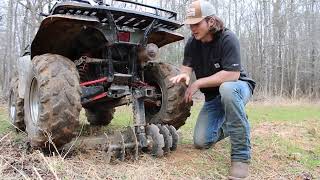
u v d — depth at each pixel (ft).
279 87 106.93
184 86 12.00
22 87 12.98
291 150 12.89
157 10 11.69
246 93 10.28
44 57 10.37
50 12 11.62
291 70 109.70
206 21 10.02
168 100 11.91
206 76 11.03
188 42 11.23
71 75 9.98
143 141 10.16
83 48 12.56
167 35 12.23
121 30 10.88
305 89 107.86
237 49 10.10
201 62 11.03
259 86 97.91
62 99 9.62
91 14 10.74
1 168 8.38
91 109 16.05
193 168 9.97
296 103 55.72
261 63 102.06
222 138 12.25
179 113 12.01
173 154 11.11
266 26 99.45
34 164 9.25
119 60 11.82
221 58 10.35
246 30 116.98
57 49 12.53
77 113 9.84
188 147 12.24
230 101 9.55
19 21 81.10
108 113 16.51
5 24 75.31
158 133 10.30
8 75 60.44
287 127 19.17
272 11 107.04
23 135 13.47
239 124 9.56
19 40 76.38
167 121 12.06
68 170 8.80
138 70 12.23
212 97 11.51
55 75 9.81
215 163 10.61
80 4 10.09
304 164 11.27
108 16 10.44
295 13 107.86
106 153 9.85
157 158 10.46
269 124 20.66
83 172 8.96
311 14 109.60
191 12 10.07
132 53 11.51
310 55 110.01
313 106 47.60
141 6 11.78
